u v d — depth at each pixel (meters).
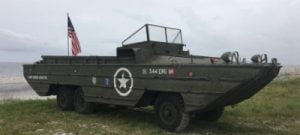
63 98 11.55
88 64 10.34
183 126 8.00
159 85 8.27
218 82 7.23
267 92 17.98
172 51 9.88
